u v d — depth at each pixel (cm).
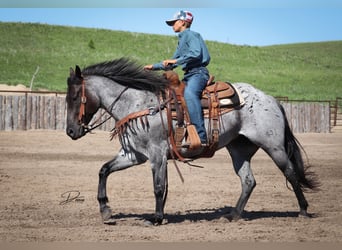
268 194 1374
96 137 2842
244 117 1033
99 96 1017
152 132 977
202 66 1026
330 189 1449
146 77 1002
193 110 994
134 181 1558
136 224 1003
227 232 941
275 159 1041
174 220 1052
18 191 1371
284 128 1059
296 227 983
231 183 1541
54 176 1622
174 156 998
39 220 1034
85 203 1222
